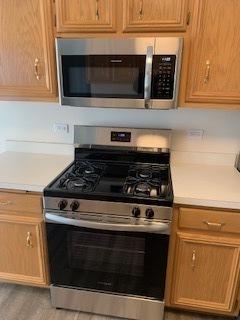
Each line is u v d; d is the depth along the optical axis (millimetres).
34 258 1689
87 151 1937
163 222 1390
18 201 1577
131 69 1421
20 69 1599
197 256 1501
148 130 1847
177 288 1594
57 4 1439
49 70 1575
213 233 1450
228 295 1547
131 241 1466
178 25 1383
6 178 1603
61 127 2018
